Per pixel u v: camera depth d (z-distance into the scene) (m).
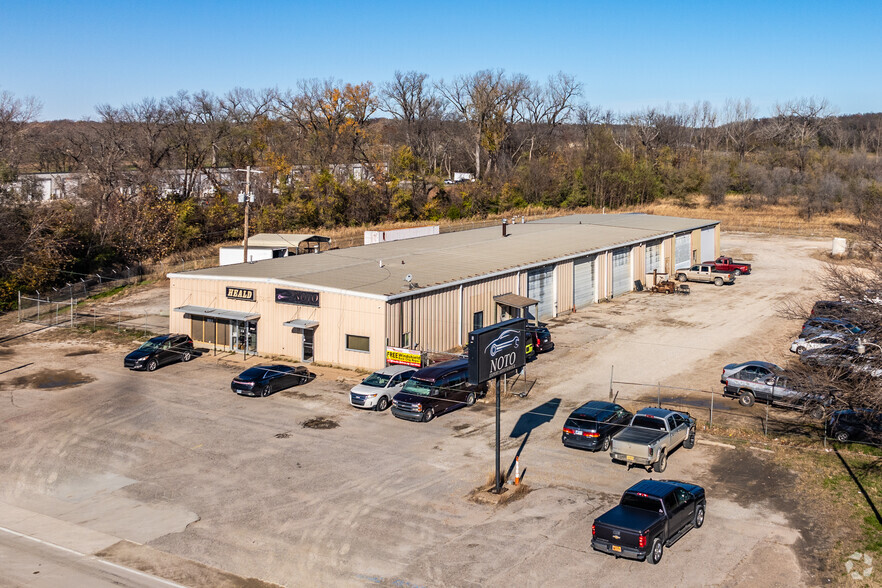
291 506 23.34
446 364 33.91
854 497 24.03
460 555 20.20
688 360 41.12
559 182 126.81
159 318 52.25
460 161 145.50
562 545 20.77
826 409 28.14
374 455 27.56
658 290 62.53
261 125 124.00
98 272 68.94
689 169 136.12
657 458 25.66
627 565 19.70
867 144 173.00
